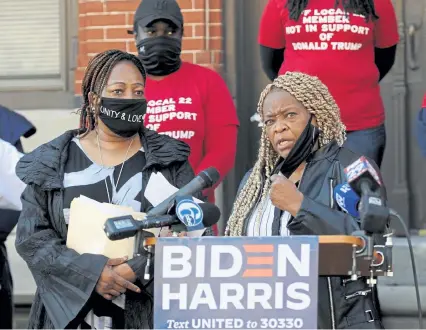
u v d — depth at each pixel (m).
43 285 3.93
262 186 4.06
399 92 6.85
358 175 3.12
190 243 3.08
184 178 4.14
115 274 3.81
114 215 3.89
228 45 6.84
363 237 3.10
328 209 3.53
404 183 6.82
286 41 5.52
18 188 4.75
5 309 4.99
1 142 4.78
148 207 4.04
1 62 7.29
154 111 5.44
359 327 3.62
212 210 3.49
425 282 5.70
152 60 5.42
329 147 3.89
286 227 3.68
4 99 7.25
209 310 3.05
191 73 5.54
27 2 7.25
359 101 5.43
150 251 3.29
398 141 6.85
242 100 6.96
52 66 7.21
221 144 5.49
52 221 4.06
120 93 4.14
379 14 5.57
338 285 3.63
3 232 4.83
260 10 6.97
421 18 6.85
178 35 5.48
